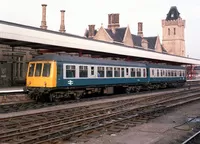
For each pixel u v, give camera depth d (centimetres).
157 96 2578
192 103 2231
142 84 3231
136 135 1123
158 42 8456
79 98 2352
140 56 3662
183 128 1253
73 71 2211
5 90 2328
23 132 1037
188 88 4000
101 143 995
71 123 1252
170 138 1080
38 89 2069
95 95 2830
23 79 3403
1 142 938
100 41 2991
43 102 2112
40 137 990
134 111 1692
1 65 3117
